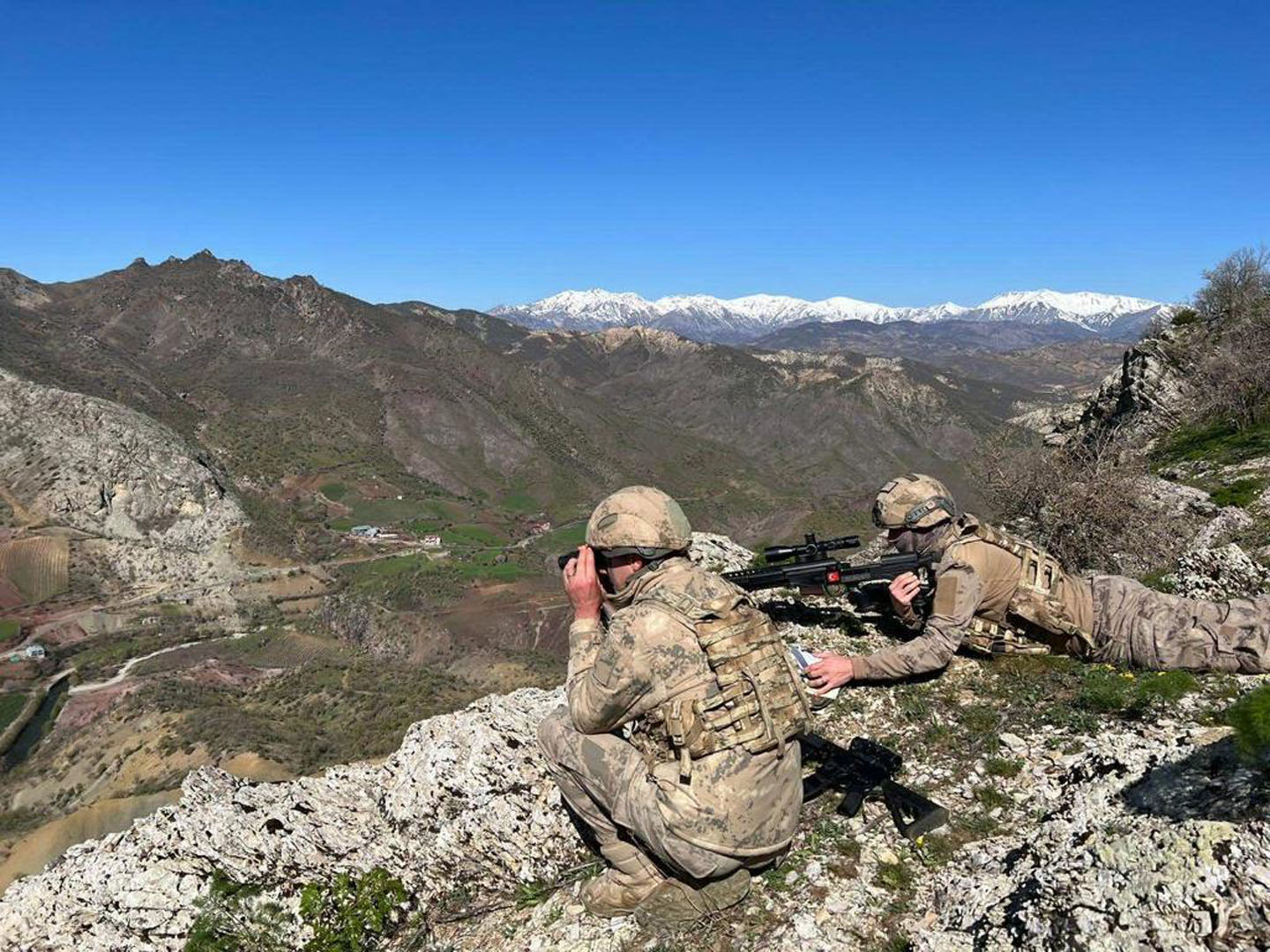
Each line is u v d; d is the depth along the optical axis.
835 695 6.23
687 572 3.97
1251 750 3.47
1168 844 3.37
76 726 137.62
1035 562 5.65
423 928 6.04
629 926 4.39
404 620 196.25
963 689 6.33
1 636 191.75
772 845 3.84
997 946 3.54
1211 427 23.53
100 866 7.95
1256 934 2.89
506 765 6.29
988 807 4.84
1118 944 3.13
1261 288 29.97
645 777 3.88
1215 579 8.45
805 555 6.36
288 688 135.12
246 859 7.35
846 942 3.97
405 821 6.79
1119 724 5.32
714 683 3.72
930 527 5.87
